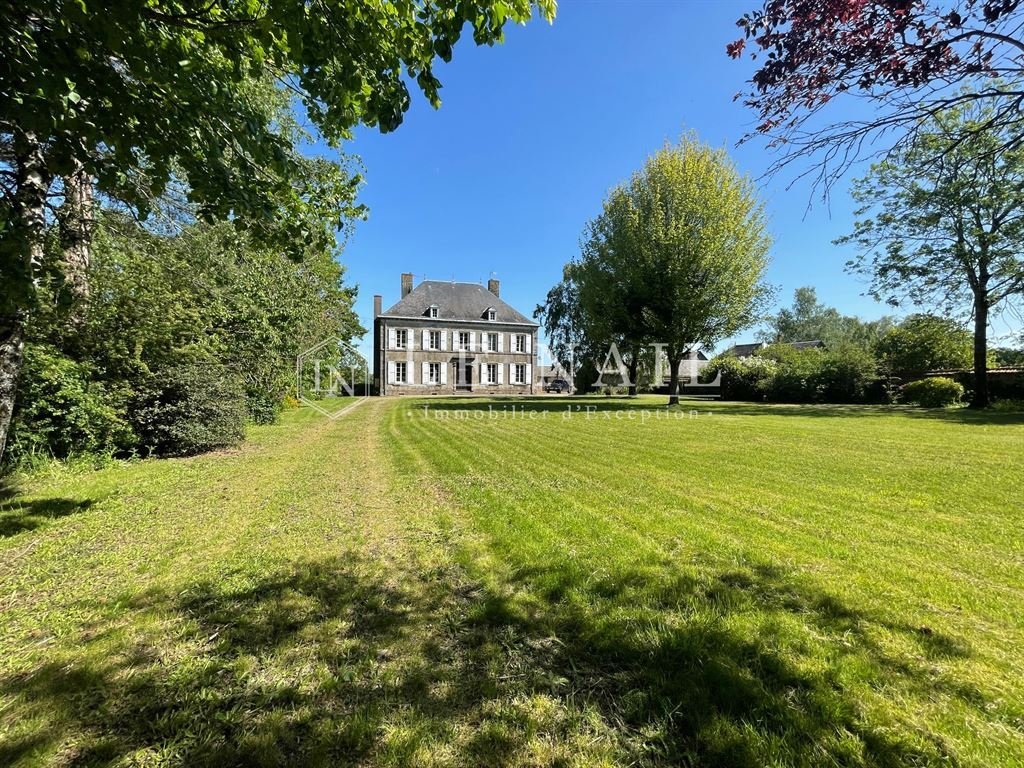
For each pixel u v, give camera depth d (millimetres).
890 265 18844
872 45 2645
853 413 15977
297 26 2604
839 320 65438
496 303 39656
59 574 3145
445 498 5141
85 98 2520
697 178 17406
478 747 1696
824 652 2188
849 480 5789
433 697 1957
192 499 5078
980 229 16125
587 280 21312
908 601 2680
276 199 3932
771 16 2873
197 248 8078
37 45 2297
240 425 9438
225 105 2961
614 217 19719
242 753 1665
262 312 12242
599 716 1842
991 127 3270
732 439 9578
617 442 9273
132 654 2252
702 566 3197
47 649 2285
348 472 6586
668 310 17969
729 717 1798
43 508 4633
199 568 3254
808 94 3031
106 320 7113
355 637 2404
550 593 2850
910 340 24234
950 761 1579
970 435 9750
